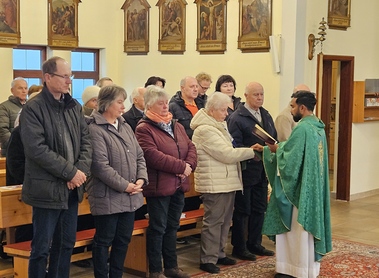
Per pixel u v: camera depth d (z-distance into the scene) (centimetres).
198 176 468
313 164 432
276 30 757
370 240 600
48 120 337
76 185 341
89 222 483
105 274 393
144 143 419
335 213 736
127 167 388
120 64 964
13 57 859
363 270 489
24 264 404
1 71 829
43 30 873
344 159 816
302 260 436
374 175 867
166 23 890
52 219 342
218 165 465
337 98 823
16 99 611
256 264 493
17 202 403
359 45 815
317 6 752
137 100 513
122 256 402
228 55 818
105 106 386
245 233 512
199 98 599
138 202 396
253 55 786
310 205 433
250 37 786
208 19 834
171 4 880
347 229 649
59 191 337
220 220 471
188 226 573
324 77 824
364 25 820
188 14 864
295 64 734
